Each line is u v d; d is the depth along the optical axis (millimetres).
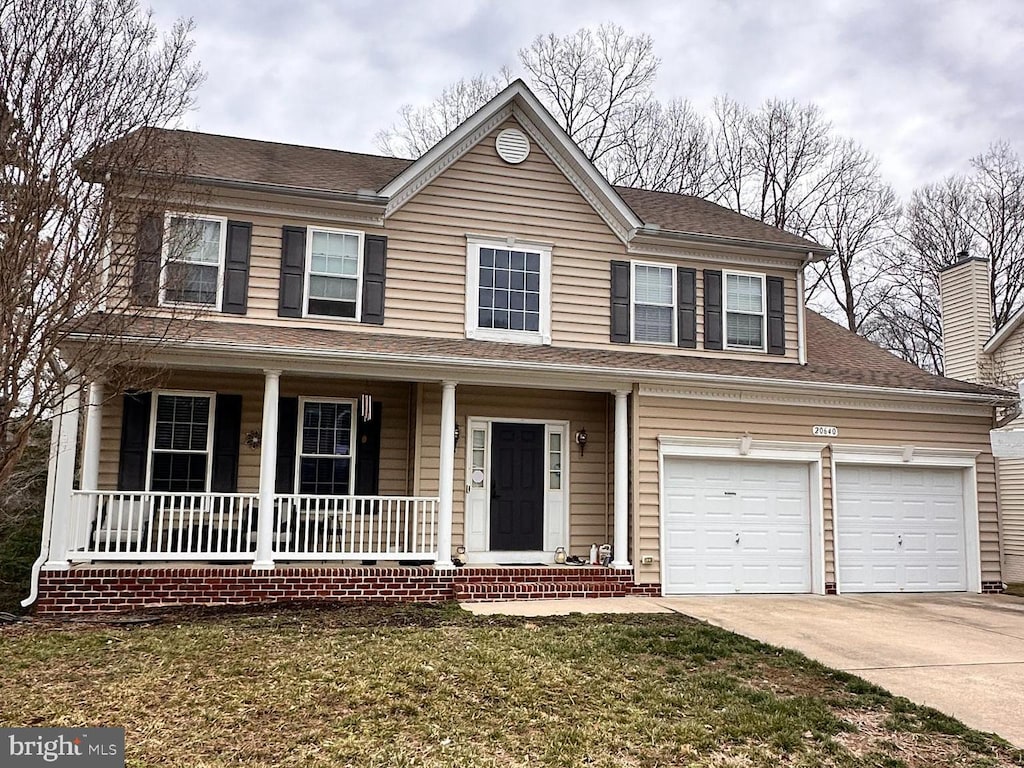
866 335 31547
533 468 12680
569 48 29500
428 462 12023
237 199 11797
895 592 12664
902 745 5453
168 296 10758
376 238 12328
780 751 5273
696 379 11766
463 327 12508
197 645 7465
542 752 5113
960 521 13227
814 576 12352
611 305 13242
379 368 10516
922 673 7348
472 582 10758
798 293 14281
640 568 11516
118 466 11133
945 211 30531
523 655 7363
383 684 6336
